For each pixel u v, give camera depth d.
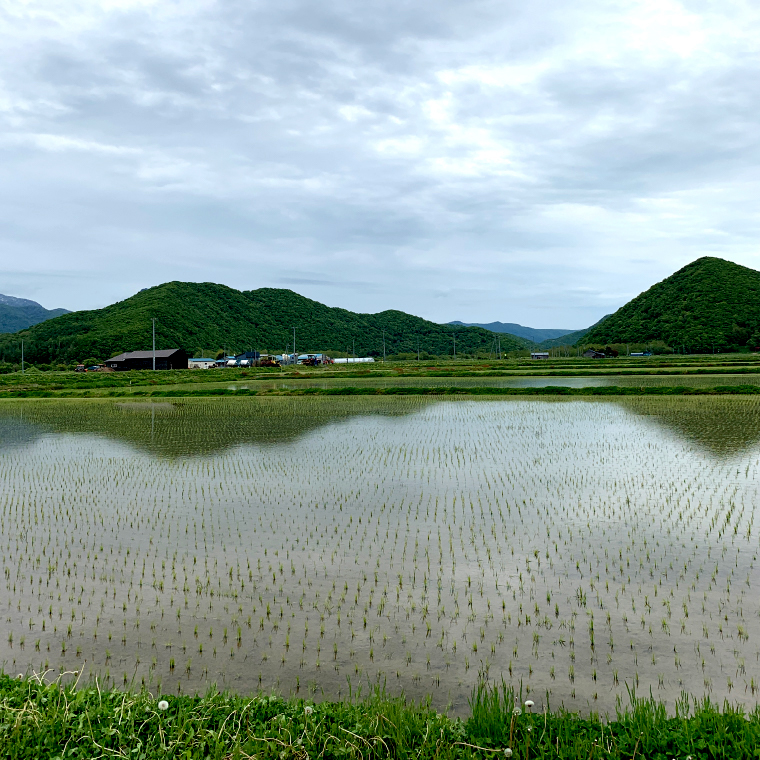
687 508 14.27
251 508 14.73
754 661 7.45
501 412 34.66
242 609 9.05
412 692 6.93
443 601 9.23
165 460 21.22
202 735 5.67
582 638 8.07
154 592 9.70
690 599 9.18
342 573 10.41
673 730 5.65
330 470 19.12
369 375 71.12
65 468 20.11
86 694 6.37
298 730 5.79
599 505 14.62
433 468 19.30
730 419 30.02
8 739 5.65
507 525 13.06
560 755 5.36
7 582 10.16
